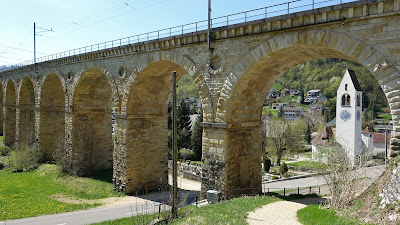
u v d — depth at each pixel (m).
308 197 28.45
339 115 57.94
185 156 65.12
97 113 40.88
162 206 27.12
